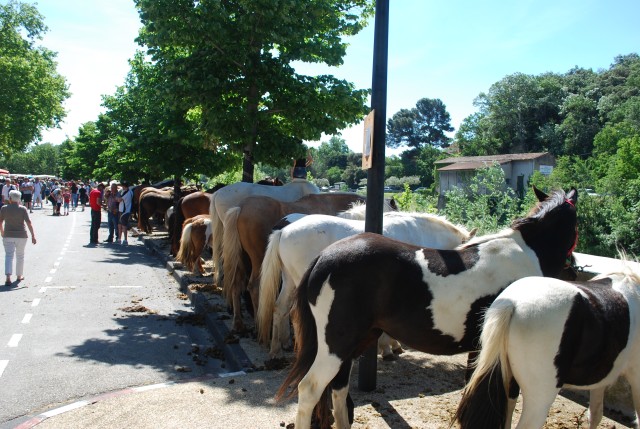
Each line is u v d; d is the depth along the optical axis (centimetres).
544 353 279
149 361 575
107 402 438
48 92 3475
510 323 285
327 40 1056
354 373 531
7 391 471
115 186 1734
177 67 948
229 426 393
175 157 1520
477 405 286
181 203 1256
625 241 1472
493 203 965
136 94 1574
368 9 1147
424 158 8056
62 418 406
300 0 950
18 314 751
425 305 340
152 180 2611
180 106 978
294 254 507
